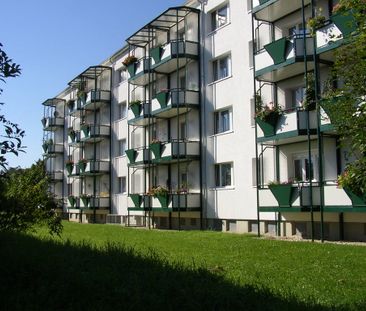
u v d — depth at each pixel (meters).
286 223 20.95
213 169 26.36
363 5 6.26
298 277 9.04
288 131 19.47
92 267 8.34
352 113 6.32
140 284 6.85
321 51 17.98
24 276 7.48
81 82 45.00
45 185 13.73
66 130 54.09
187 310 5.80
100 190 42.44
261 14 21.73
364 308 6.27
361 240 17.77
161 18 29.55
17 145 6.74
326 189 17.81
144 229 28.67
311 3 19.48
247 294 6.38
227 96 25.48
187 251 14.08
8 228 11.89
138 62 32.62
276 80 21.95
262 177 22.61
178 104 27.36
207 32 27.36
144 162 30.78
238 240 18.05
